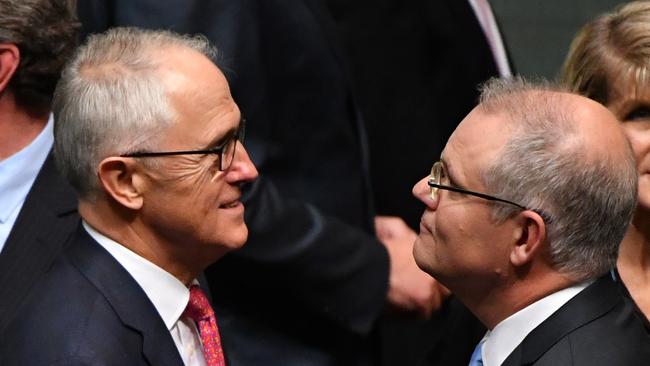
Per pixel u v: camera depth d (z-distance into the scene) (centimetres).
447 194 753
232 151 750
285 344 977
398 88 1127
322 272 973
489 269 746
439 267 763
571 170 721
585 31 909
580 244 729
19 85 856
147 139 727
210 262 768
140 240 743
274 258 955
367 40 1120
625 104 875
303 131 993
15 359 699
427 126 1131
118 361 699
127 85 730
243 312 974
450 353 960
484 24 1182
